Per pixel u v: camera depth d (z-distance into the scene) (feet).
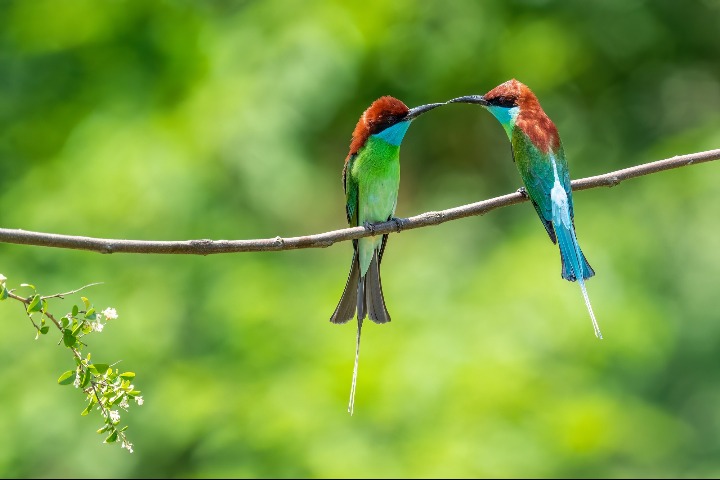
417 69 52.06
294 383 38.81
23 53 49.62
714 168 49.11
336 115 49.96
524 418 37.35
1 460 38.81
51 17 49.34
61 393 40.09
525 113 27.61
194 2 50.47
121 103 47.47
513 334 40.68
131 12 49.55
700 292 47.88
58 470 39.45
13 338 40.83
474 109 53.57
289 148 45.52
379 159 28.58
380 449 36.27
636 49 55.62
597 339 41.22
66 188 44.29
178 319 42.50
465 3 52.29
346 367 38.52
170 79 48.11
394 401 37.42
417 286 46.14
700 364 47.19
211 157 44.60
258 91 45.91
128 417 39.70
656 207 49.39
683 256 48.47
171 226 43.37
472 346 40.01
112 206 43.06
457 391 37.58
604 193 50.42
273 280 43.14
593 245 45.44
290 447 36.65
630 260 45.11
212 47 48.42
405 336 40.75
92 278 42.52
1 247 43.21
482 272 44.60
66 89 49.78
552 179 26.58
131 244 20.03
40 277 42.27
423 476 35.19
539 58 51.83
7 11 51.16
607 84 56.59
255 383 39.70
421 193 54.03
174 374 40.55
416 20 51.70
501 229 51.01
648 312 42.96
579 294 42.27
